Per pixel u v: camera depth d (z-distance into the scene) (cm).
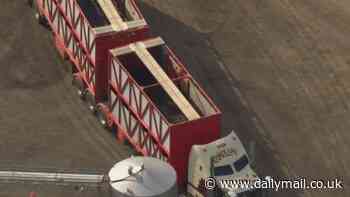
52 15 9606
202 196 7719
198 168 7675
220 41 10056
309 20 10450
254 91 9356
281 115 9044
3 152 8406
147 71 8544
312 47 10031
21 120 8806
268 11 10556
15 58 9575
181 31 10162
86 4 9362
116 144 8588
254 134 8781
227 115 9012
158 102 8269
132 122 8319
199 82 9438
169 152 7800
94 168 8275
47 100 9075
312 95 9325
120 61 8431
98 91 8806
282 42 10088
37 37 9869
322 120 8994
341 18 10519
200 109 8144
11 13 10156
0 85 9225
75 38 9081
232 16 10444
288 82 9500
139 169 7444
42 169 8231
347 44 10100
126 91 8275
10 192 7969
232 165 7669
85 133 8700
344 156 8562
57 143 8556
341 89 9431
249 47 9988
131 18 9075
